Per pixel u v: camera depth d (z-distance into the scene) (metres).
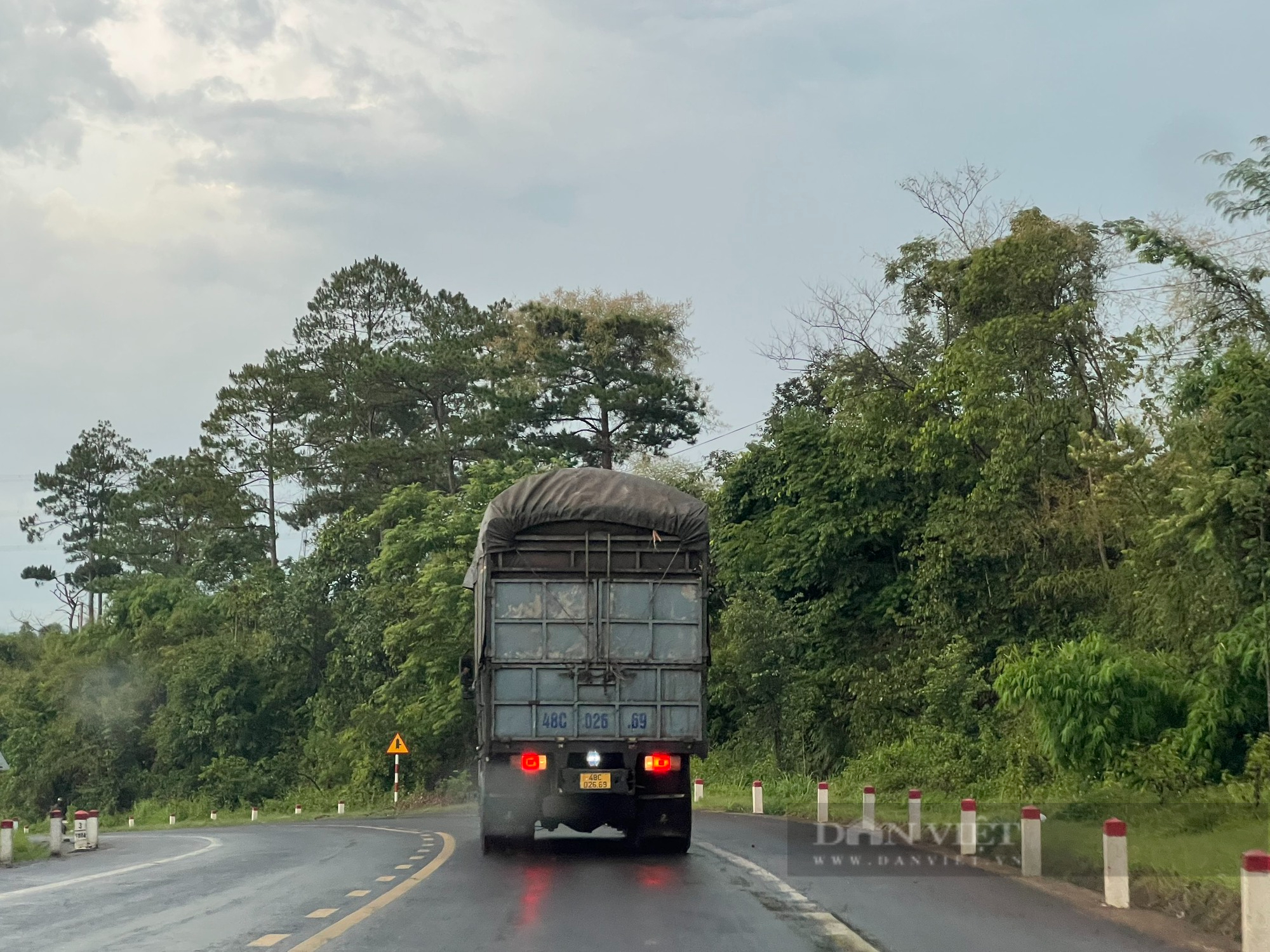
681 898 12.46
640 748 16.59
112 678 76.00
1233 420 19.53
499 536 16.75
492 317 72.75
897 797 27.42
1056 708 21.66
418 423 73.69
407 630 49.34
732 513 42.69
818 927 10.52
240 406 76.31
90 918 12.05
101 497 109.31
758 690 36.94
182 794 68.94
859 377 37.47
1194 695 20.84
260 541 80.69
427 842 23.28
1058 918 11.20
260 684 69.25
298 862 18.97
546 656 16.66
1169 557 21.38
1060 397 30.56
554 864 16.11
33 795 74.19
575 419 64.69
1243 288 22.53
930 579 34.06
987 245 33.38
